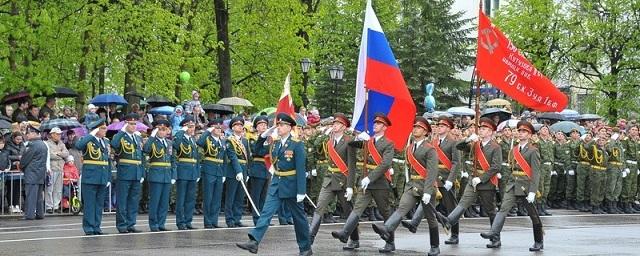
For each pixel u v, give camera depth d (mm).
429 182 27766
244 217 42750
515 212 46812
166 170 34938
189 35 60781
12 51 52375
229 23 70562
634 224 42094
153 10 57000
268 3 70688
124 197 34125
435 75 91438
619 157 50406
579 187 50844
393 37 92125
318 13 74562
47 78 51969
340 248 29859
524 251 29953
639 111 83125
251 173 38031
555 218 45281
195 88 67438
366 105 29422
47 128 42938
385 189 28172
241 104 57594
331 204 39688
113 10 56281
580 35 83062
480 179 31078
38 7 54562
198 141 36594
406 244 31406
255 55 72750
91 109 43844
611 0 81812
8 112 47375
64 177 42406
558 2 89625
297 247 29750
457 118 52250
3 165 40781
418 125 28250
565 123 56125
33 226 36625
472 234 35406
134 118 34312
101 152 33375
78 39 56562
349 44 91938
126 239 31562
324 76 88812
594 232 37375
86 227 33125
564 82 87750
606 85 82812
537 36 84562
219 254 27547
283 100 31156
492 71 32938
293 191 26422
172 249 28719
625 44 82062
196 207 44188
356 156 29969
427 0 93875
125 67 57438
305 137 41938
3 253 27344
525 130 30391
